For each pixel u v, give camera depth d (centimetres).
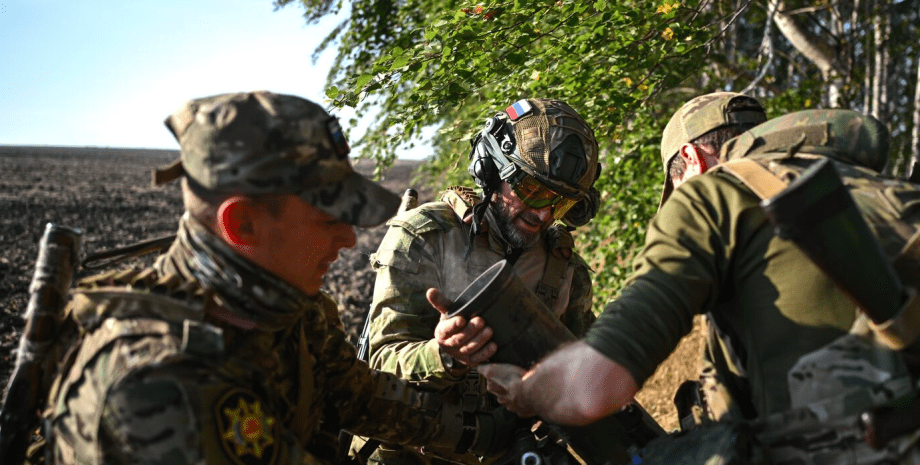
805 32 664
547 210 194
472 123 334
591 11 336
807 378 115
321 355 149
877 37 838
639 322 120
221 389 110
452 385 184
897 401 109
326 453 151
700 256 125
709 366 146
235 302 121
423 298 192
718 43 404
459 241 198
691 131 151
